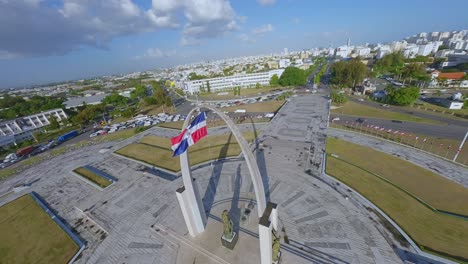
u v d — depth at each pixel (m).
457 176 40.47
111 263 28.14
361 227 30.33
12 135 87.19
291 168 46.44
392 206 33.91
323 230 30.27
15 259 30.48
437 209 33.03
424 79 107.88
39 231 35.44
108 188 45.62
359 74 112.81
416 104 84.56
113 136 81.31
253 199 37.75
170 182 45.69
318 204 35.34
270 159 50.97
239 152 55.91
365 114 78.44
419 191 37.25
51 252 30.92
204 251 28.31
